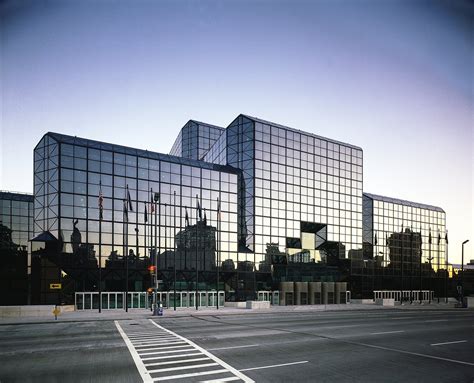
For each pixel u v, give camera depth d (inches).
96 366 626.2
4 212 2844.5
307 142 2984.7
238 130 2775.6
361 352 768.3
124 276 2101.4
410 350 801.6
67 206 1971.0
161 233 2261.3
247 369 609.6
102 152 2112.5
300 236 2859.3
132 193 2190.0
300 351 769.6
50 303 1897.1
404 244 3722.9
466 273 4202.8
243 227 2672.2
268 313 1852.9
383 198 3646.7
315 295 2847.0
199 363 648.4
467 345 875.4
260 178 2694.4
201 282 2372.0
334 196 3105.3
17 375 572.7
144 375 569.0
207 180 2493.8
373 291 3297.2
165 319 1502.2
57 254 1920.5
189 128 3973.9
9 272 2268.7
